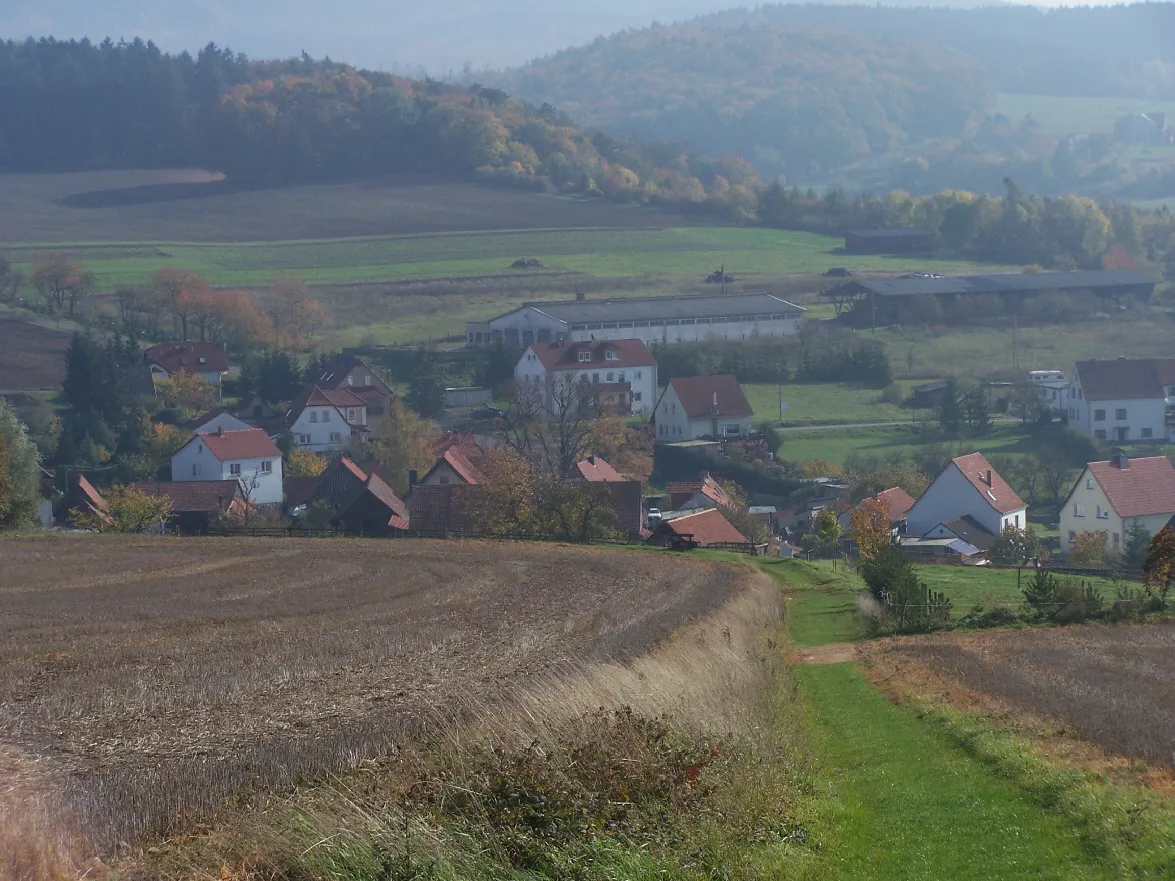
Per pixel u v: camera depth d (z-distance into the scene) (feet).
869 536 209.15
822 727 85.56
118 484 298.56
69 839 48.16
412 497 248.73
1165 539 138.82
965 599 160.45
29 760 63.77
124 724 72.54
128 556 184.85
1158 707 80.53
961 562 230.48
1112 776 61.11
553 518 233.14
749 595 153.38
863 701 93.30
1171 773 61.31
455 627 118.62
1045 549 246.27
